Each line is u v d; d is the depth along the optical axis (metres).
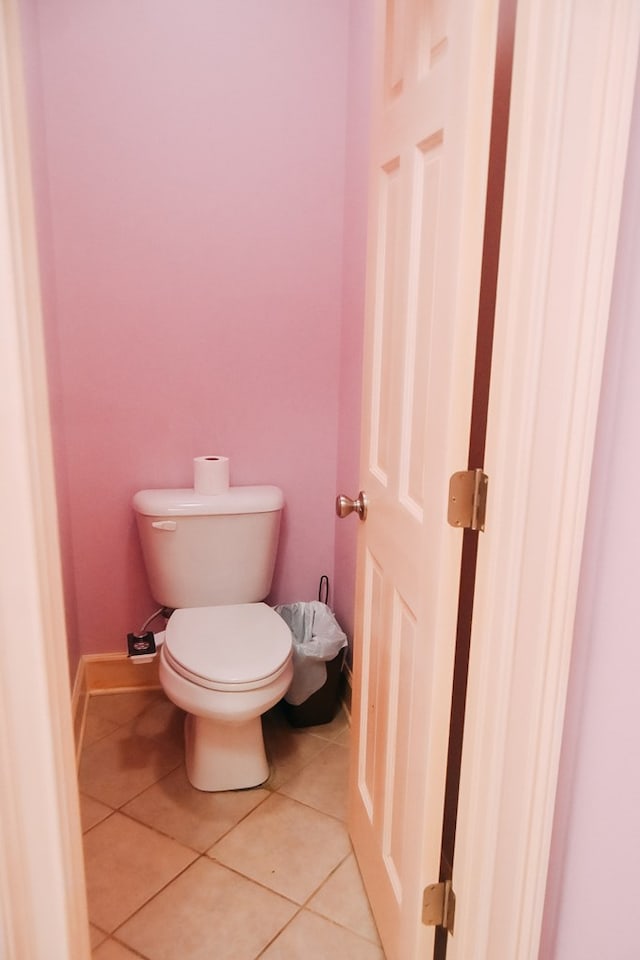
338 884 1.59
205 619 1.97
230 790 1.89
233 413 2.24
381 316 1.37
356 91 1.97
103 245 2.04
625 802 0.91
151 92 1.98
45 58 1.89
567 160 0.79
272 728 2.20
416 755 1.13
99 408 2.14
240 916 1.50
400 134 1.18
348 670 2.26
